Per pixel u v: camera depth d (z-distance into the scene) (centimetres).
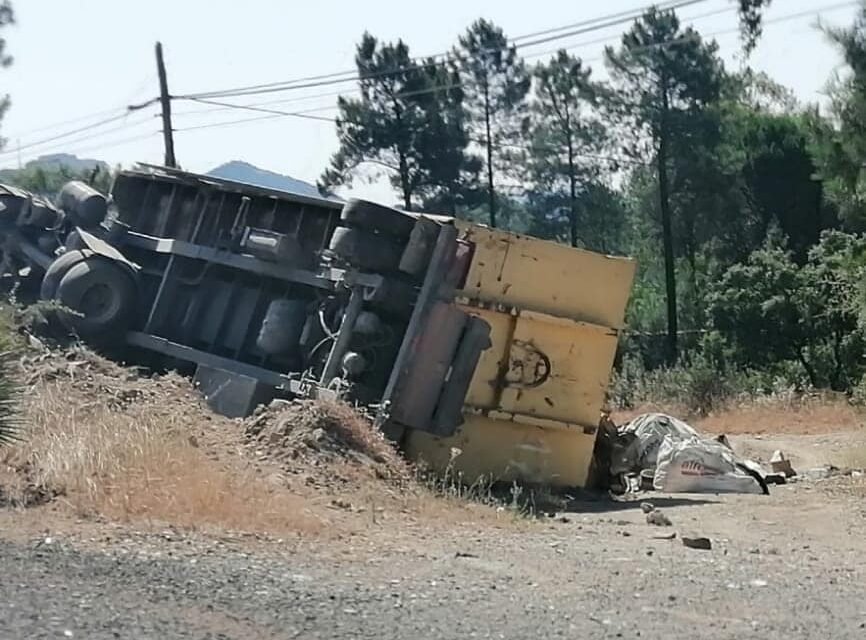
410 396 1477
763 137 6069
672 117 5800
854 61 2864
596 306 1602
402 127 5338
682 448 1662
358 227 1491
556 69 5912
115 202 1933
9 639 621
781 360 4700
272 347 1612
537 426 1587
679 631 758
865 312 3747
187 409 1433
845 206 3156
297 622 707
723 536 1227
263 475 1212
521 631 728
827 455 2278
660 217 6194
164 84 3806
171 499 1022
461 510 1282
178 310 1788
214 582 793
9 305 1728
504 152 5725
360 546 1006
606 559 1030
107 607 703
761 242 6072
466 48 5625
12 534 902
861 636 767
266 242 1633
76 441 1102
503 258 1551
